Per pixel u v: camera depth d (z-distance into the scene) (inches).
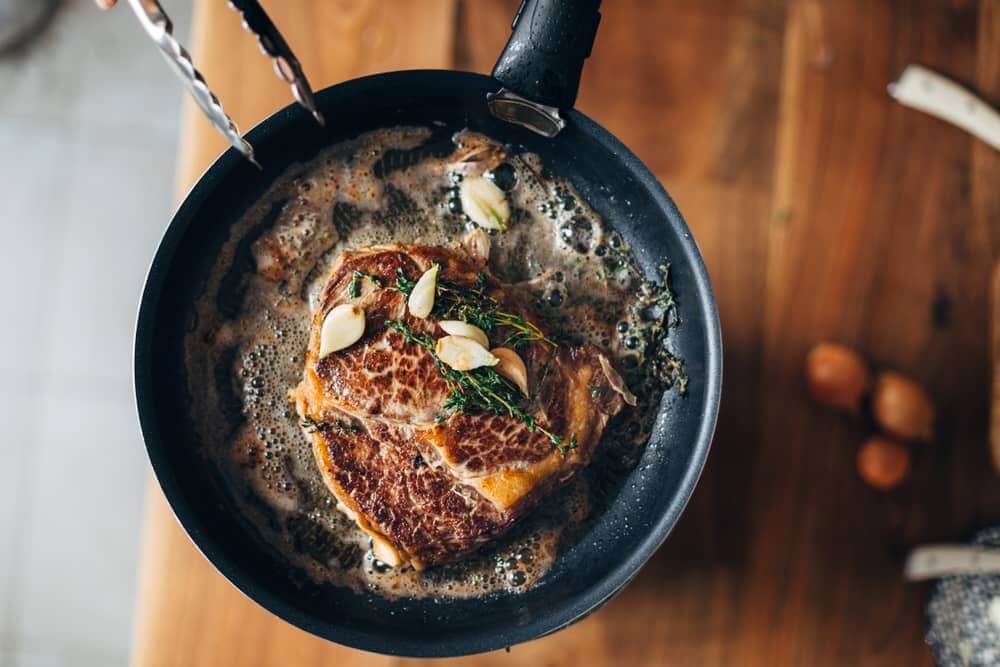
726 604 24.1
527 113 19.9
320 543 20.0
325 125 20.0
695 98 24.7
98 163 34.9
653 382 20.7
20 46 34.7
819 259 24.9
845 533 24.5
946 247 25.1
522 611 19.9
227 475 20.0
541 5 18.4
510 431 19.0
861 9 25.1
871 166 25.0
